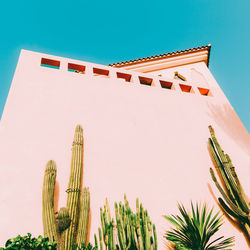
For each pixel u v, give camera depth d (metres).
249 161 6.02
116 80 6.50
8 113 4.48
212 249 3.80
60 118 4.86
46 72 5.70
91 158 4.46
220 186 4.70
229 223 4.56
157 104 6.39
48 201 3.02
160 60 10.05
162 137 5.59
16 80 5.18
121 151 4.84
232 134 6.63
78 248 2.80
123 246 2.76
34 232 3.26
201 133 6.22
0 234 3.10
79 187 3.45
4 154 3.89
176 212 4.29
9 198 3.46
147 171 4.72
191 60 10.08
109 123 5.27
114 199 4.04
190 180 4.98
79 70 6.68
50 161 3.50
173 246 3.79
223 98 7.82
